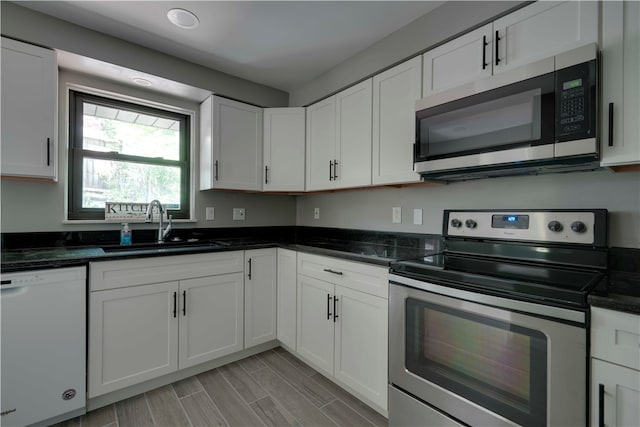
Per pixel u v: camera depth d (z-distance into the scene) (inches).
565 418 38.2
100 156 86.6
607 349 35.7
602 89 44.2
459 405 48.4
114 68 78.1
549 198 59.5
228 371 82.0
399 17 69.8
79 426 60.3
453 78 62.5
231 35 76.7
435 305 51.7
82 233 81.0
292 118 102.2
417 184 76.9
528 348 41.3
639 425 34.0
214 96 93.7
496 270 50.3
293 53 85.4
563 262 53.9
